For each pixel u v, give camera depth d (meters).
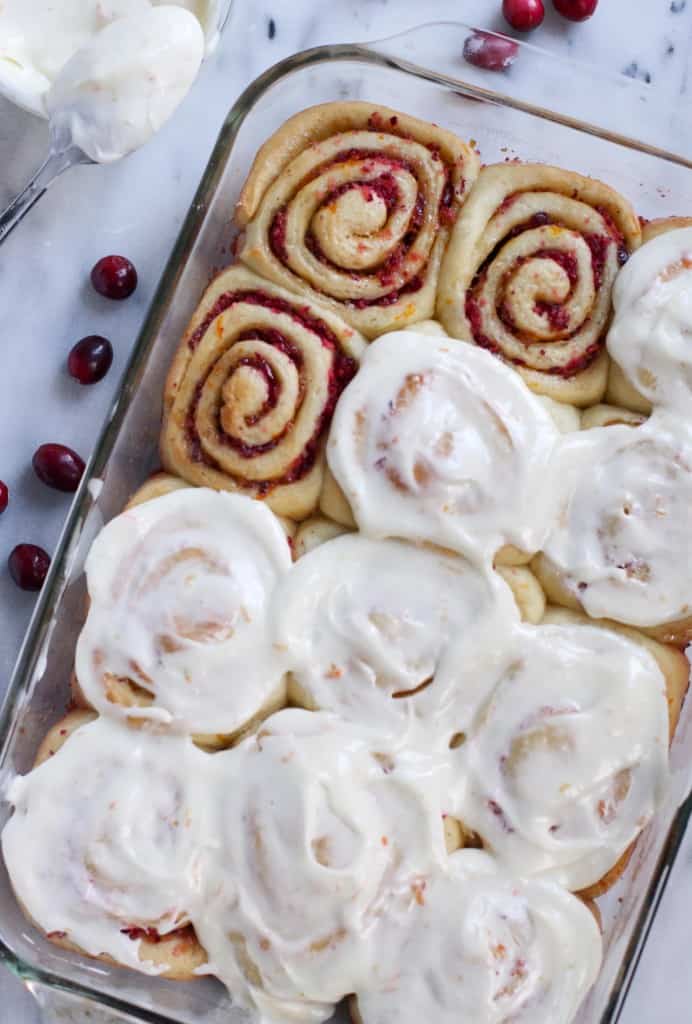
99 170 1.01
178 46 0.95
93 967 0.91
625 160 0.97
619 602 0.92
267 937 0.89
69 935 0.89
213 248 0.95
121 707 0.90
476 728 0.91
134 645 0.90
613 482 0.92
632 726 0.91
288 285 0.93
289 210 0.93
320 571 0.91
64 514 1.00
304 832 0.88
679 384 0.93
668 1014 0.99
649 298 0.93
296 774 0.89
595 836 0.91
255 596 0.90
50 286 1.00
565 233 0.94
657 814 0.93
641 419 0.94
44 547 1.00
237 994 0.90
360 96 0.97
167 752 0.90
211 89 1.01
